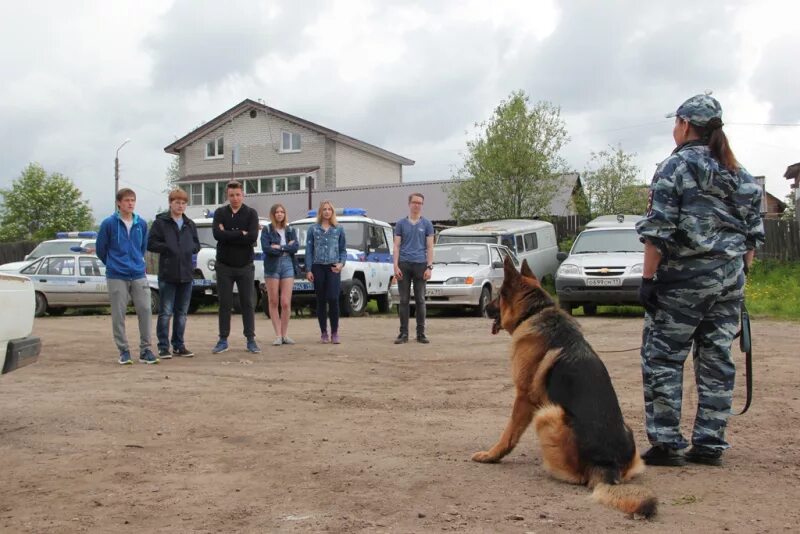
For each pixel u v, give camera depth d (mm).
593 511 3701
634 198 31484
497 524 3527
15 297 5121
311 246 10891
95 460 4746
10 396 6727
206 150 50344
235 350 10188
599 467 3984
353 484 4203
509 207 28344
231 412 6133
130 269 8727
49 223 47906
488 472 4438
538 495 3969
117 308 8766
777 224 24500
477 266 16422
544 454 4238
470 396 6895
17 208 48000
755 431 5488
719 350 4547
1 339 4945
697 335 4605
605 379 4227
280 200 40562
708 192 4340
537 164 27750
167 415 6004
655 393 4594
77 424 5680
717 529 3473
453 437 5332
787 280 21125
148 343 8922
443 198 37062
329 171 47188
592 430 4043
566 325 4508
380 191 39281
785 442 5172
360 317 16547
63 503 3916
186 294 9469
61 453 4910
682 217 4355
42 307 17516
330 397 6805
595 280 14758
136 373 8086
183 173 51125
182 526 3557
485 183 28453
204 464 4652
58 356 9625
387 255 18312
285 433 5441
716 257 4375
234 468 4559
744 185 4414
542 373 4406
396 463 4637
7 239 46688
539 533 3412
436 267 16375
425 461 4688
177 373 8094
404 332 11023
